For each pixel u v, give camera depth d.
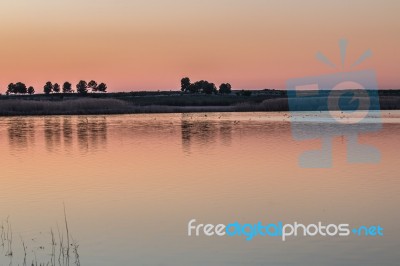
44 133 48.69
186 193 19.52
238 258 12.13
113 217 16.08
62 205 17.89
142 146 36.50
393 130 47.22
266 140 39.47
